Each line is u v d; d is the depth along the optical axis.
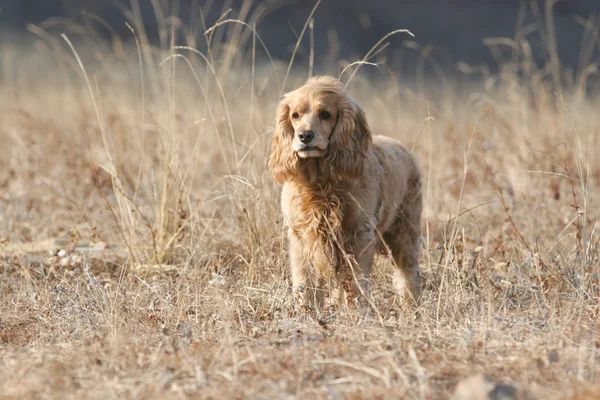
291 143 9.26
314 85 9.31
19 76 25.11
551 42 17.88
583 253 9.73
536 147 15.36
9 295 9.81
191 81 17.89
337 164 9.09
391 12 50.97
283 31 47.16
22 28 42.03
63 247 11.66
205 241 11.41
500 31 49.69
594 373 6.60
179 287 9.67
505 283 9.32
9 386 6.60
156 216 11.88
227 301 8.80
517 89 17.44
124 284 10.20
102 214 12.73
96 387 6.48
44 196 13.94
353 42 47.75
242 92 19.14
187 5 47.12
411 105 21.77
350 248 9.30
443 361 6.98
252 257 10.40
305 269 9.39
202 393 6.38
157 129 12.14
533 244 10.98
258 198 10.92
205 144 15.25
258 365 6.96
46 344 7.83
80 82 21.31
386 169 9.81
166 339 7.81
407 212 10.42
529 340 7.48
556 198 12.45
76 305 8.88
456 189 14.19
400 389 6.36
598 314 8.41
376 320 8.27
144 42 14.02
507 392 6.04
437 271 10.38
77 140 16.41
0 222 12.50
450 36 49.31
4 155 17.05
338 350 7.29
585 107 19.48
